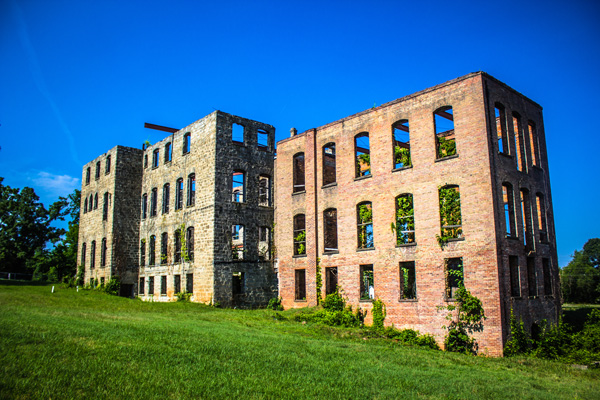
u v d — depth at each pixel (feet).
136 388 34.60
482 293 70.54
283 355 50.93
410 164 82.94
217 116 112.57
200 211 113.19
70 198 214.28
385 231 84.48
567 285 242.78
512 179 77.66
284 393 36.99
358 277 87.71
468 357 65.00
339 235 92.43
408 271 87.81
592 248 270.05
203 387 36.37
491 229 71.00
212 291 105.60
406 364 54.49
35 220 209.15
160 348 47.47
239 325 74.69
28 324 54.34
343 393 38.73
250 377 40.68
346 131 94.53
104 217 143.84
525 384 48.75
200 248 111.45
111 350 44.37
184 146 124.06
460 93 77.51
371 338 73.61
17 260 211.41
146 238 136.36
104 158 149.59
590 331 76.74
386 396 39.27
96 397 32.07
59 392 32.24
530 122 88.74
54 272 209.56
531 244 80.59
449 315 73.46
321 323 85.20
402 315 79.66
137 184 143.84
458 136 77.00
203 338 56.18
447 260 75.51
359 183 90.33
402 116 85.10
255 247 114.93
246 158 117.39
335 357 53.98
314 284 95.35
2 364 36.78
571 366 62.08
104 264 140.56
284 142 108.06
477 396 41.78
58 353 41.32
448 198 77.56
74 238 208.33
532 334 75.66
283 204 105.81
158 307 96.84
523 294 74.38
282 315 91.35
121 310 88.07
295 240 102.68
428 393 41.52
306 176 100.58
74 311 76.74
